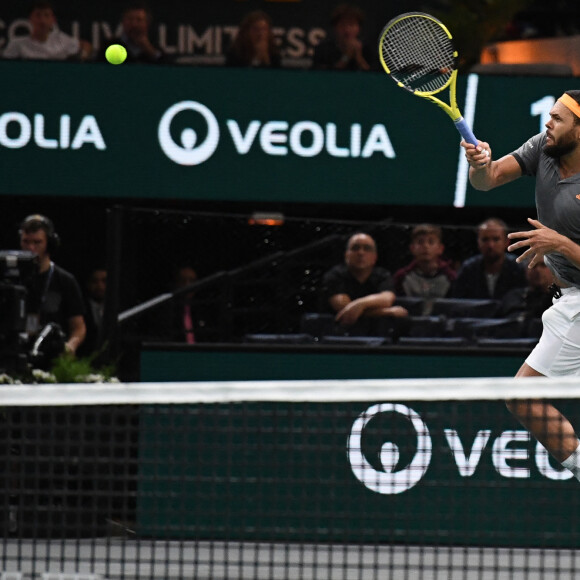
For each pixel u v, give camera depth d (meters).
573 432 13.15
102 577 12.36
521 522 16.75
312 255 20.27
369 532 16.97
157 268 20.97
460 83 22.05
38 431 12.18
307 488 16.97
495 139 22.22
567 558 15.85
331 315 20.08
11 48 26.28
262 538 15.48
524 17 26.53
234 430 11.66
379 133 22.00
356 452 16.86
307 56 27.39
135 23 26.09
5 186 21.91
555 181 14.03
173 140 21.98
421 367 19.03
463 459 16.94
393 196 22.08
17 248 25.89
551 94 22.19
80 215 26.03
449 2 26.95
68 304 21.70
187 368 19.05
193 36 27.31
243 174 22.02
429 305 20.31
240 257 20.73
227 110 21.92
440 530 17.08
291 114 21.95
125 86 21.86
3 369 18.66
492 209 25.05
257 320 20.09
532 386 10.49
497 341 19.81
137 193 21.95
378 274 20.41
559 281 14.27
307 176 22.06
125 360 19.77
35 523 12.08
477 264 20.61
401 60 14.65
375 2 26.95
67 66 21.83
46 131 21.88
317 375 19.06
